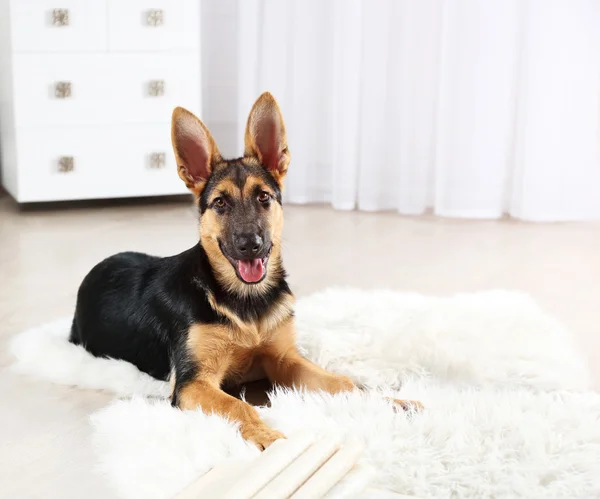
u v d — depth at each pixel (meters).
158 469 1.32
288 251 2.38
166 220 2.67
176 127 1.55
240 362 1.58
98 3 2.63
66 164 2.70
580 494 1.27
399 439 1.36
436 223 2.70
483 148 2.73
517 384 1.60
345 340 1.73
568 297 2.07
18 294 2.04
